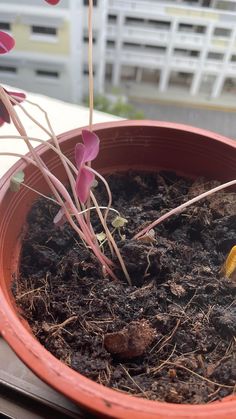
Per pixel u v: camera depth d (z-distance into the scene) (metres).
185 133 0.25
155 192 0.27
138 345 0.19
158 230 0.24
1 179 0.22
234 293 0.22
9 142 0.29
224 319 0.21
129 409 0.15
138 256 0.22
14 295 0.21
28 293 0.21
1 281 0.20
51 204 0.25
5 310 0.18
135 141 0.26
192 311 0.21
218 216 0.25
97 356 0.20
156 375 0.19
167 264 0.23
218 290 0.22
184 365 0.19
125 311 0.21
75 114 0.32
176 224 0.25
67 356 0.19
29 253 0.23
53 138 0.21
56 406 0.22
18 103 0.20
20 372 0.23
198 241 0.25
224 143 0.25
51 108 0.32
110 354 0.20
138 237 0.23
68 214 0.21
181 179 0.27
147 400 0.16
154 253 0.22
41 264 0.23
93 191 0.26
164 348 0.20
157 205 0.26
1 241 0.21
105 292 0.22
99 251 0.22
